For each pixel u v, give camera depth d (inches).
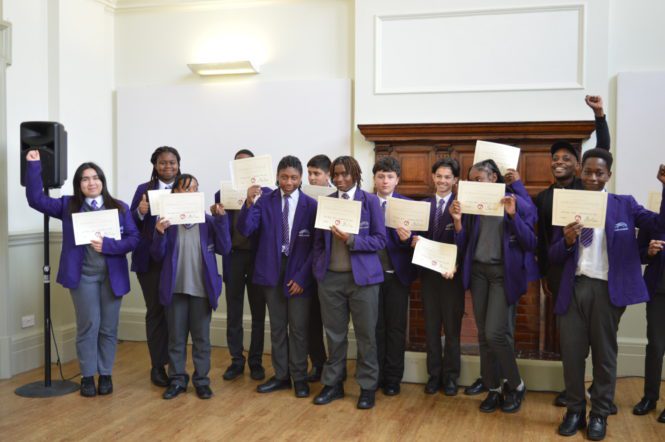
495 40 168.9
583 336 114.1
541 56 166.1
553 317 159.3
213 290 134.2
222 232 134.0
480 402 135.2
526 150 166.4
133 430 118.1
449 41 171.6
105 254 137.3
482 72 169.8
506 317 125.2
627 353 161.5
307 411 128.8
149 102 195.3
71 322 178.2
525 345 163.6
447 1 170.7
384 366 142.8
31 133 143.0
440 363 142.0
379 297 140.0
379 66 175.8
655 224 112.7
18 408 131.0
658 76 159.6
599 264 111.7
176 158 148.3
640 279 110.2
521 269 124.5
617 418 126.2
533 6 165.3
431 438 114.7
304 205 134.3
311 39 184.9
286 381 143.5
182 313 136.6
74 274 135.4
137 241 140.1
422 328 172.4
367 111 176.7
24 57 166.4
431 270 138.3
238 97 189.3
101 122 193.3
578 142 163.8
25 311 163.3
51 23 175.0
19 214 163.2
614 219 111.4
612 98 163.6
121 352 182.2
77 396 139.2
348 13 181.9
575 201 108.3
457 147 170.1
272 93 186.5
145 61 197.2
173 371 138.3
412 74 174.1
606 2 161.5
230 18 190.4
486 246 126.7
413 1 172.9
